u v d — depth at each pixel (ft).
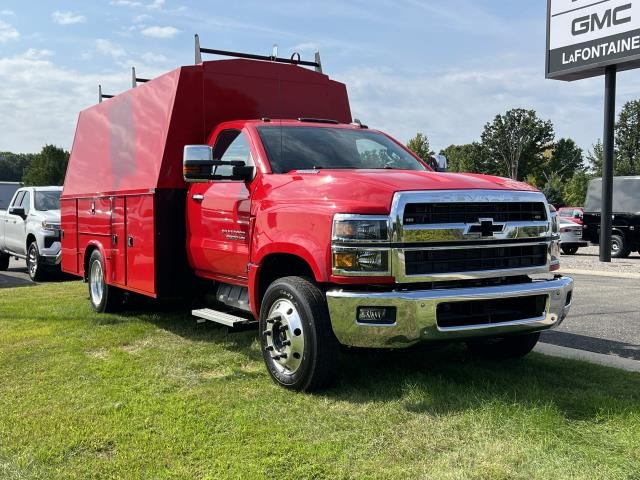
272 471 11.45
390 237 14.62
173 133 21.89
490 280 15.94
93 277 28.04
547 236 16.72
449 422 13.47
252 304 18.11
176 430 13.35
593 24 57.52
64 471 11.60
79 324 24.58
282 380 16.19
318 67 26.86
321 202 15.67
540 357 19.31
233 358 19.20
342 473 11.29
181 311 27.45
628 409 14.02
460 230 15.17
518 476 11.01
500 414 13.62
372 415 14.01
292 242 16.11
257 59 25.18
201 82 22.25
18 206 48.60
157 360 19.06
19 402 15.34
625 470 11.23
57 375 17.49
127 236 24.29
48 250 42.39
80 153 30.40
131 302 26.91
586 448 12.11
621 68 57.62
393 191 14.87
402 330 14.43
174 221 22.27
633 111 204.44
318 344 15.31
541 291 15.96
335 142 20.22
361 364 18.21
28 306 28.94
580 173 214.07
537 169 286.66
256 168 18.72
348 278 14.80
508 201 15.90
